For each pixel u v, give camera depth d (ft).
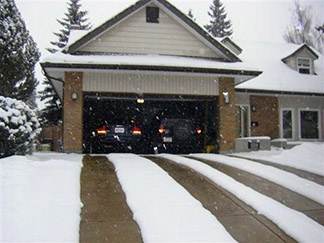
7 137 28.60
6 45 48.55
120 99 53.72
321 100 65.16
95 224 16.16
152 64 40.24
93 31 43.75
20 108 30.68
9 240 13.43
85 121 50.88
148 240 14.33
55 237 14.08
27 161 24.23
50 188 19.49
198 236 14.78
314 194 21.20
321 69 75.51
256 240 15.23
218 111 43.98
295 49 75.82
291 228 16.14
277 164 31.12
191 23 45.80
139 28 45.93
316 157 31.78
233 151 43.39
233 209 18.79
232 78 44.27
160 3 45.47
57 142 80.02
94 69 39.93
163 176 23.66
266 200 19.77
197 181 23.79
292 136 63.26
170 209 17.61
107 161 31.09
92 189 21.18
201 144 51.90
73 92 40.57
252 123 60.85
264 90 59.26
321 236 15.52
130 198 19.16
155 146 51.19
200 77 43.70
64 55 41.70
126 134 45.42
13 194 17.15
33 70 58.18
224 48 46.11
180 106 59.52
